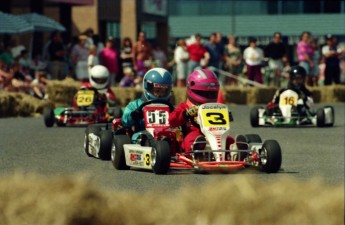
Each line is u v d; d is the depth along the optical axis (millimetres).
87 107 54781
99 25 114625
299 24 171375
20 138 45219
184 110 32031
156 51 86438
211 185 18594
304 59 83625
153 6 121312
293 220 16469
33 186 19266
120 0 116188
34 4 90688
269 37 173375
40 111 63938
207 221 16953
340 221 16375
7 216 18016
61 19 97500
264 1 175500
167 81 33469
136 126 33969
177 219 17297
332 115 54594
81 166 33594
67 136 46625
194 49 80750
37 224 17797
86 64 75875
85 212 17906
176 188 27438
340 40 170375
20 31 74188
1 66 69312
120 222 17766
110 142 35031
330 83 86000
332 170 32688
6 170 32531
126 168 32500
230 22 174750
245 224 16688
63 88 66750
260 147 31297
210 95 32156
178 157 30938
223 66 93750
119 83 80438
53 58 76375
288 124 54344
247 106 77062
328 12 171875
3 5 87188
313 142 44281
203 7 177000
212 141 31016
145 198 18719
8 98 61969
